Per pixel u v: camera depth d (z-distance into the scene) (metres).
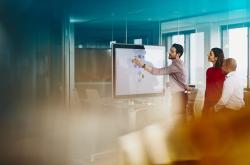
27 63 9.33
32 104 8.96
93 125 6.45
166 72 4.80
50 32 9.34
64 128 8.02
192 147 2.77
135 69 5.05
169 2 8.80
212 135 3.79
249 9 9.39
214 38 10.38
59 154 5.82
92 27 11.78
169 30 10.98
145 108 5.09
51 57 9.23
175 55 4.87
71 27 9.66
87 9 9.59
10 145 6.52
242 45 9.80
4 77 9.26
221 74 5.24
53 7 9.26
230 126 4.46
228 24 10.06
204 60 10.66
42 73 9.18
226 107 5.05
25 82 9.29
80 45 11.73
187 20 10.86
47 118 8.59
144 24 11.12
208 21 10.46
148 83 5.23
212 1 8.95
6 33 9.35
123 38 11.41
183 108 4.86
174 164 2.48
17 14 9.32
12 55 9.34
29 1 9.22
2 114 8.78
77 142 6.46
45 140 6.97
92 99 6.46
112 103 5.46
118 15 10.65
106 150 5.58
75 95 7.98
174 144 2.81
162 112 5.09
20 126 8.26
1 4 9.23
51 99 8.94
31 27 9.33
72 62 9.08
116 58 4.84
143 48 5.11
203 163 2.55
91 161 5.34
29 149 6.21
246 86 9.54
